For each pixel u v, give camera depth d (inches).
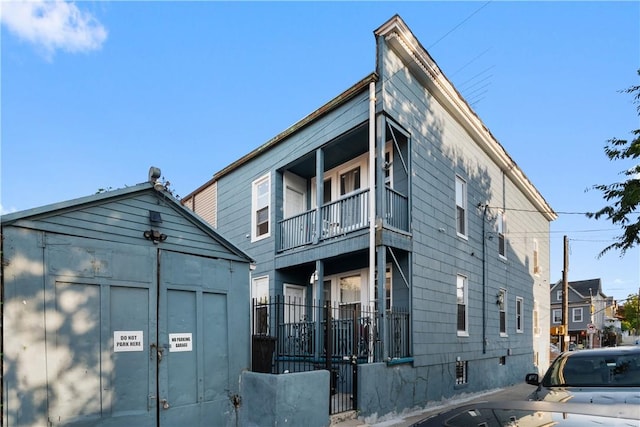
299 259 436.1
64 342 189.8
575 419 102.4
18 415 173.6
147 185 225.0
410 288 375.9
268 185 499.8
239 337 260.1
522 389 524.1
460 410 123.7
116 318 207.9
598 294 2122.3
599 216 416.2
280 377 244.5
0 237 176.6
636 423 97.7
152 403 213.8
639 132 389.4
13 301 177.6
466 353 456.1
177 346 228.4
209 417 237.0
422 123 422.6
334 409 294.7
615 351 239.6
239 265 266.7
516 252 650.2
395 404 335.9
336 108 412.2
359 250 372.5
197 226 247.4
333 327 369.7
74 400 189.5
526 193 710.5
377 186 362.0
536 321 721.0
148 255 223.5
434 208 427.5
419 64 408.5
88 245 202.5
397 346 354.0
